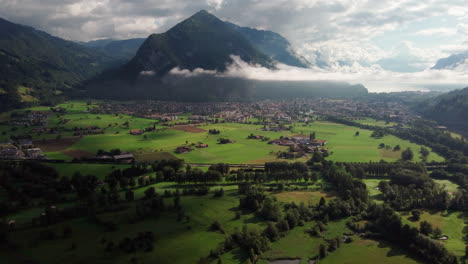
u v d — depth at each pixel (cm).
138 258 16125
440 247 16862
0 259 15625
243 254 17025
